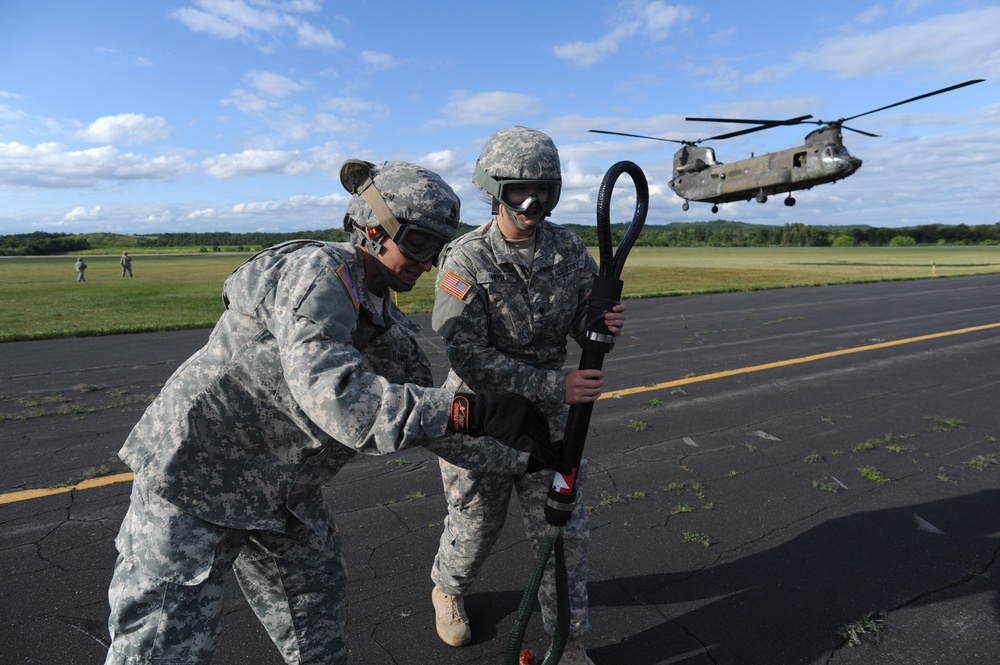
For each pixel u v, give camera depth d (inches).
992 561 120.7
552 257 81.4
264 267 56.6
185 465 55.7
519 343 82.2
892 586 112.8
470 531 90.0
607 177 66.0
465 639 96.3
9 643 95.9
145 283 1128.2
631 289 727.1
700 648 96.7
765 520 137.9
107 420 210.4
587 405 68.8
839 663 93.2
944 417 208.8
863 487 154.6
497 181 74.9
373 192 58.7
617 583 114.0
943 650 95.8
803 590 111.7
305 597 66.2
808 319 448.8
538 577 71.8
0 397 241.6
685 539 129.5
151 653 54.8
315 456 61.2
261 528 58.8
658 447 182.9
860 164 788.6
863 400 231.0
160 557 55.2
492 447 68.2
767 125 781.3
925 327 403.9
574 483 69.6
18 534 130.8
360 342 61.9
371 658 94.0
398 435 49.2
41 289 981.2
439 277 81.1
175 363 307.9
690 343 352.8
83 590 110.4
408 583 113.6
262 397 56.3
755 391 244.5
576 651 87.4
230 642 96.5
